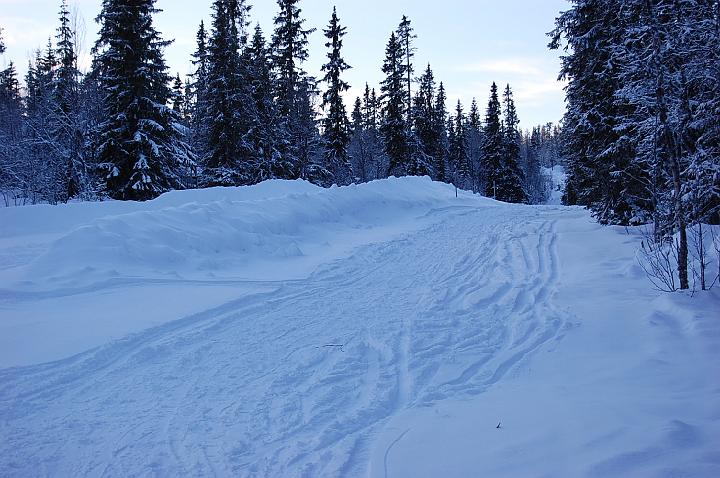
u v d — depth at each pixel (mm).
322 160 38219
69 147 24078
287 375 5355
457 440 3713
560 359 5547
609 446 3266
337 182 36688
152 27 24375
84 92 23641
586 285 8898
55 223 15273
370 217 18922
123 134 23812
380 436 3914
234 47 28281
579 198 20188
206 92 30109
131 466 3631
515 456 3346
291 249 12445
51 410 4539
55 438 4043
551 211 23109
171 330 6781
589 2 15250
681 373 4742
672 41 8125
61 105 25328
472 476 3162
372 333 6730
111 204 16828
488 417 4098
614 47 9953
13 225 14578
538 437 3592
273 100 33469
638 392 4352
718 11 7766
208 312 7555
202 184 29312
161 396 4859
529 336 6520
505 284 9336
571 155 20344
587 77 16172
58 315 7160
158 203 17234
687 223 8703
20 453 3805
